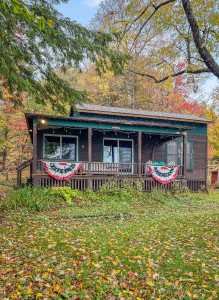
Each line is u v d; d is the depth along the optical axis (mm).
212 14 4746
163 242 6363
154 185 14586
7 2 2475
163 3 4898
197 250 5805
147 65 5746
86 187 13492
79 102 9523
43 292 3676
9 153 25094
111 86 22141
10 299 3453
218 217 9148
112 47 7316
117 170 14250
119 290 3904
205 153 17672
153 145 17203
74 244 5938
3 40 6773
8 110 19281
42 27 2553
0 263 4570
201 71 4969
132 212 10055
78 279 4133
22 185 13898
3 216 8352
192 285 4184
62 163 12820
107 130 14906
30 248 5465
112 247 5812
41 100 9492
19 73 8602
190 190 16125
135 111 16969
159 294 3879
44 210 9641
